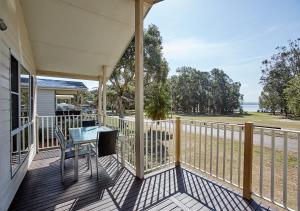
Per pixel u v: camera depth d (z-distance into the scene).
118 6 3.36
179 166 3.40
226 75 40.75
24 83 3.41
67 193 2.47
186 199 2.30
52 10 3.24
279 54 25.45
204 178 2.89
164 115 8.60
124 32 4.11
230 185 2.59
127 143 3.76
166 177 2.94
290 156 4.85
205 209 2.09
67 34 3.90
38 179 2.92
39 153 4.49
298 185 1.90
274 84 25.77
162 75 12.12
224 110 39.16
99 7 3.31
